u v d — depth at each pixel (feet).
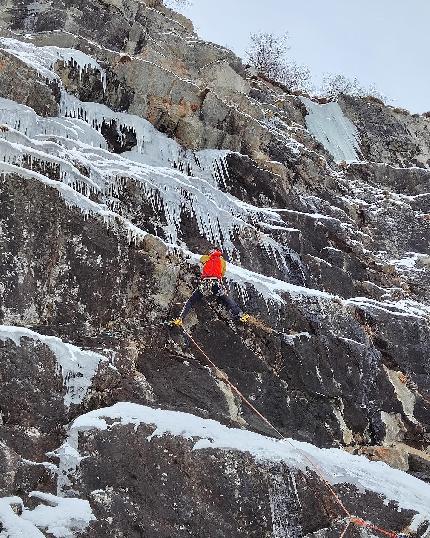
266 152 49.21
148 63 43.32
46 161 30.73
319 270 40.42
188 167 42.01
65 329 26.37
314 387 32.89
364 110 77.82
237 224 38.06
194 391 27.94
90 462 22.04
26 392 22.99
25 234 26.50
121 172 34.47
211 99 45.47
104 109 40.50
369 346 36.70
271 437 27.02
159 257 30.76
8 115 33.24
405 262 52.75
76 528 20.08
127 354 26.84
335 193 54.70
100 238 28.71
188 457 21.66
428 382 38.11
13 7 48.08
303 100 74.64
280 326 33.47
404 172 65.41
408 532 22.76
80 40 43.14
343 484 23.61
